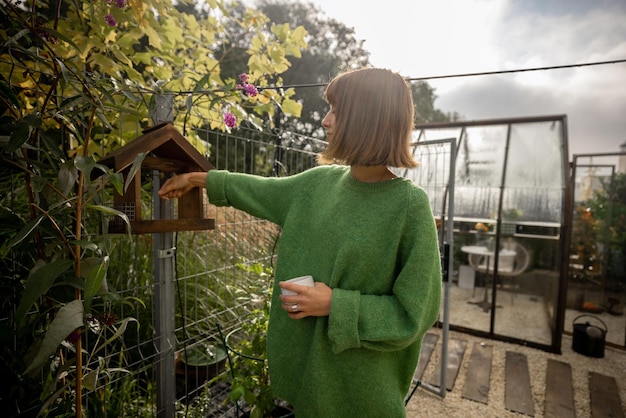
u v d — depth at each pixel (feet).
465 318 12.04
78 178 2.62
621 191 13.43
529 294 11.67
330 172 3.19
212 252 6.88
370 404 2.72
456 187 13.06
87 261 2.47
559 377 8.54
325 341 2.72
